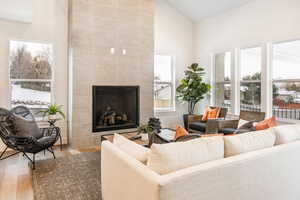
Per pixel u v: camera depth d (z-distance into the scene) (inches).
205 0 207.8
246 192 66.1
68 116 177.5
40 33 167.2
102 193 85.1
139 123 191.9
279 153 74.9
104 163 81.4
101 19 173.3
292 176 80.1
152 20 197.6
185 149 60.6
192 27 250.1
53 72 173.5
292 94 162.9
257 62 187.0
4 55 157.0
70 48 168.4
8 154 150.4
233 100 206.5
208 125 170.6
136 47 189.6
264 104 177.9
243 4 192.7
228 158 65.1
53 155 143.9
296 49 159.5
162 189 50.5
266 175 71.2
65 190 98.1
